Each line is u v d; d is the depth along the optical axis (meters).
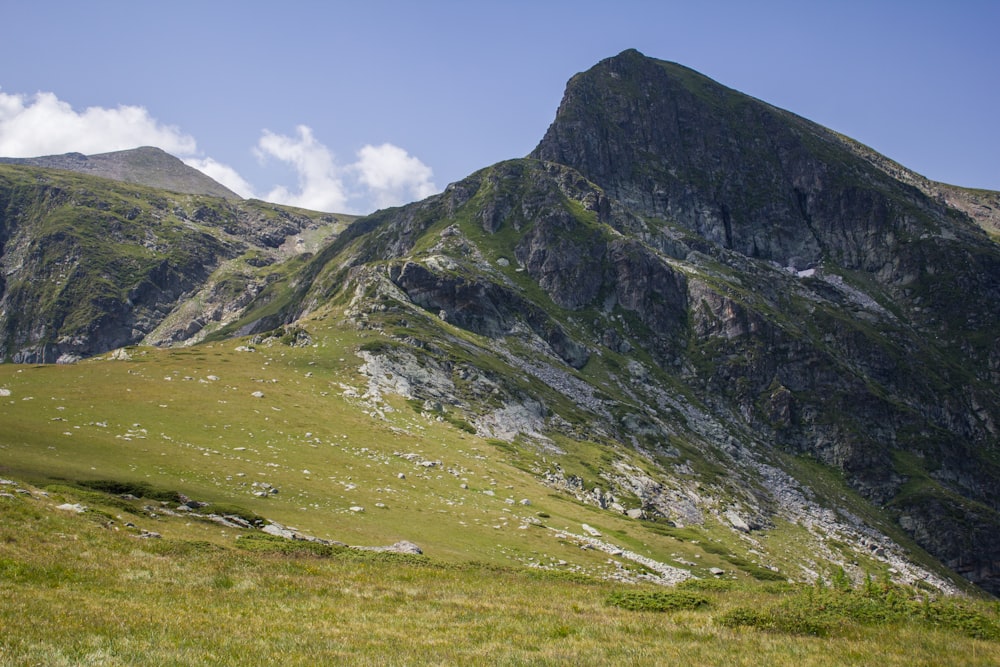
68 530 33.66
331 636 22.66
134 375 97.12
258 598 27.42
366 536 55.97
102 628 20.81
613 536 84.25
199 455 69.44
